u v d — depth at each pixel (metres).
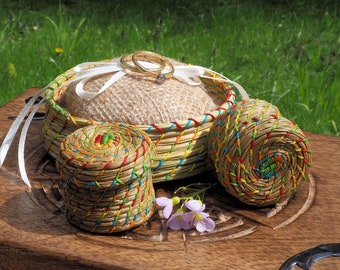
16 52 3.32
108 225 1.41
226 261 1.36
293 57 3.53
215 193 1.63
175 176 1.60
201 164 1.63
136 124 1.56
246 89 3.12
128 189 1.39
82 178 1.34
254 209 1.57
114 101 1.59
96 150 1.37
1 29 3.71
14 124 1.70
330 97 2.95
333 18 4.23
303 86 2.95
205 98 1.69
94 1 4.48
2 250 1.41
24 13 4.17
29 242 1.40
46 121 1.68
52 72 3.15
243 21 4.05
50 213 1.52
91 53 3.36
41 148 1.85
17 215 1.51
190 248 1.41
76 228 1.46
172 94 1.61
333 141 1.98
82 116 1.61
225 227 1.49
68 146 1.39
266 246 1.42
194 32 3.87
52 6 4.34
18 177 1.69
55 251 1.37
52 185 1.65
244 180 1.50
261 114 1.50
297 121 2.81
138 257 1.37
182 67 1.72
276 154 1.50
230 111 1.53
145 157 1.39
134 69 1.64
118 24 3.99
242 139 1.47
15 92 3.02
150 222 1.50
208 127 1.61
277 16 4.23
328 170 1.79
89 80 1.69
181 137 1.56
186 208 1.55
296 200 1.62
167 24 4.01
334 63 3.41
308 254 1.37
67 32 3.59
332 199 1.64
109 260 1.35
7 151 1.77
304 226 1.51
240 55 3.56
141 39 3.69
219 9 4.29
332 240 1.46
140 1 4.47
